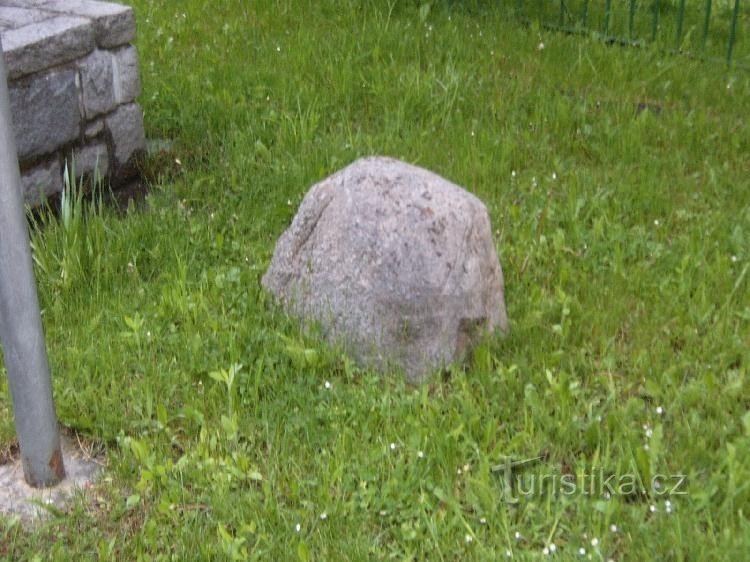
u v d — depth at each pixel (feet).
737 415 10.91
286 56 20.04
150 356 11.83
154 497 10.12
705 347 11.98
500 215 14.79
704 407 11.08
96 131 15.10
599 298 12.88
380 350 11.64
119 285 13.35
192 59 20.16
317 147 16.69
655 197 15.06
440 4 22.22
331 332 11.95
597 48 19.98
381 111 18.22
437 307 11.40
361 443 10.53
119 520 9.88
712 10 22.80
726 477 9.94
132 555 9.49
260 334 12.04
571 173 15.88
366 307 11.66
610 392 11.16
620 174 15.94
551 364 11.73
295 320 12.30
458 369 11.57
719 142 16.93
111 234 14.03
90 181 15.20
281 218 14.87
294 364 11.68
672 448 10.49
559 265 13.66
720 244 13.99
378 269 11.53
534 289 12.89
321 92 18.67
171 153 16.74
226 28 21.42
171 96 18.43
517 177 15.92
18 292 9.46
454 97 17.97
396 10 22.15
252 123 17.65
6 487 10.31
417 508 9.75
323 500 9.77
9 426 10.95
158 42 20.97
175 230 14.44
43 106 14.06
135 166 16.03
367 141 16.66
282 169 16.07
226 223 14.83
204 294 12.96
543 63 19.71
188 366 11.70
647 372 11.60
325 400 11.21
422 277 11.36
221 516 9.76
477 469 10.28
